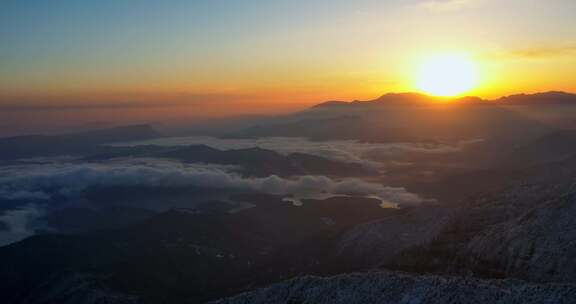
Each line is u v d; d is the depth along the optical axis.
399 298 98.69
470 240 141.62
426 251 144.88
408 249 151.12
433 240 151.50
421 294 96.81
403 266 140.88
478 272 124.62
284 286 118.44
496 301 87.88
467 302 90.00
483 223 152.62
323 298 109.12
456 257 135.62
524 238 125.69
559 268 111.44
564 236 119.75
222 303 124.69
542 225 127.38
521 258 120.62
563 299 82.62
